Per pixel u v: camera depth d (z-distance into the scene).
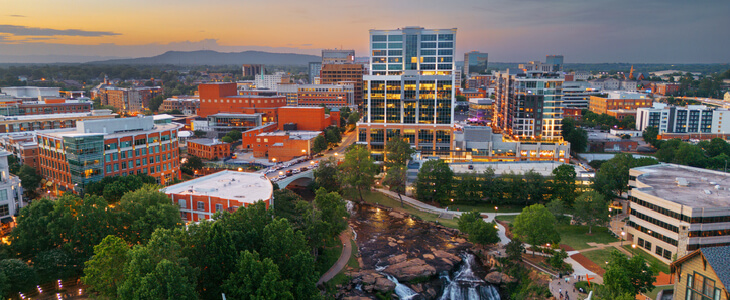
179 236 93.94
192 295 81.81
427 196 186.62
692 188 134.75
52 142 166.88
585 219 145.00
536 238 126.00
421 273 123.62
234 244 95.94
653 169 160.12
